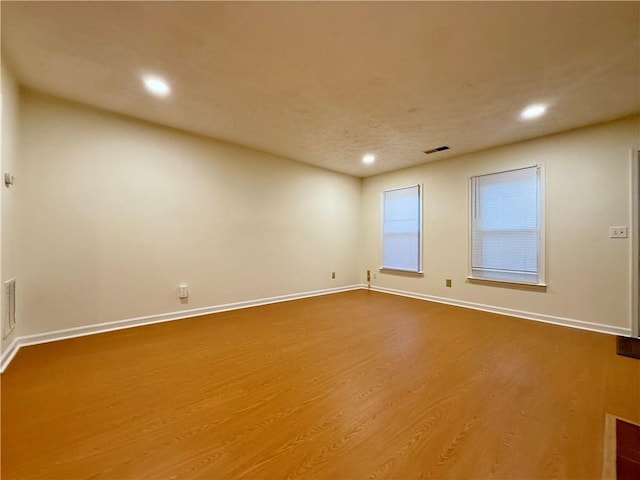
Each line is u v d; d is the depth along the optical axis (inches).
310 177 197.3
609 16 66.2
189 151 141.9
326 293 207.8
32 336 104.1
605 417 64.6
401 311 158.4
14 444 55.1
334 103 110.1
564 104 108.6
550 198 137.9
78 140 112.7
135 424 61.6
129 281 125.4
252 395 73.5
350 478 47.9
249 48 79.4
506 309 152.6
